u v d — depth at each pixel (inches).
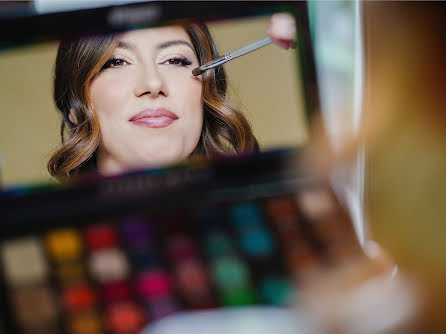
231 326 12.5
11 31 15.7
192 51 17.3
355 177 17.0
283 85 16.6
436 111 18.2
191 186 16.1
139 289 14.5
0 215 15.7
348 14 17.8
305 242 15.2
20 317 14.1
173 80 17.3
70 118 17.3
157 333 13.0
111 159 17.2
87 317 14.1
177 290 14.4
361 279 14.4
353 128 17.3
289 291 14.1
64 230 15.6
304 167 16.2
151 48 17.3
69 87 17.1
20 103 16.8
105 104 17.4
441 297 14.3
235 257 15.0
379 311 13.7
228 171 16.3
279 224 15.5
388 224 17.0
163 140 17.5
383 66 18.5
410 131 18.2
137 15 16.1
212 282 14.5
